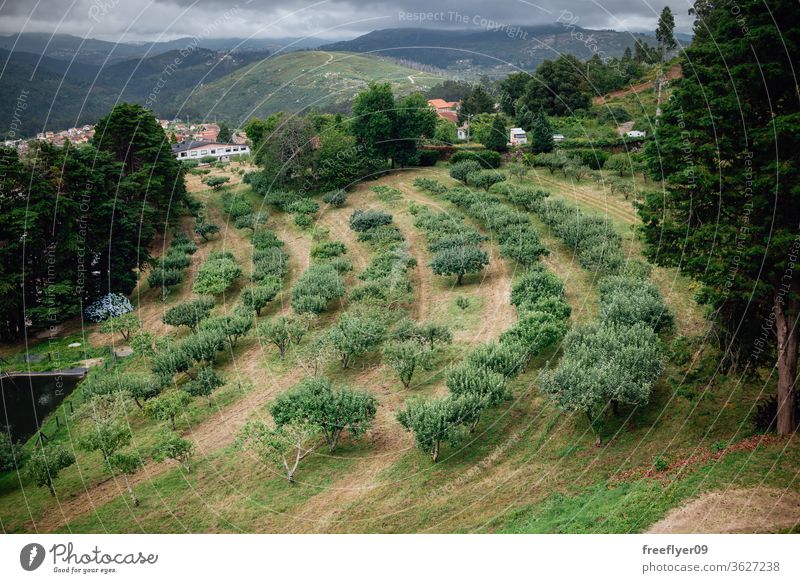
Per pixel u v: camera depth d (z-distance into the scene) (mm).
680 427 32031
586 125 101750
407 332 45969
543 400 37781
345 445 36281
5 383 50906
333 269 61906
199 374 44750
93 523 31422
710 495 25297
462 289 57000
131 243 67125
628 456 30625
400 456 34344
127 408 43406
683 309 46438
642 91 112125
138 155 77500
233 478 34062
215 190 99812
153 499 32969
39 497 34656
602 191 78438
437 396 39906
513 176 87188
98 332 58844
